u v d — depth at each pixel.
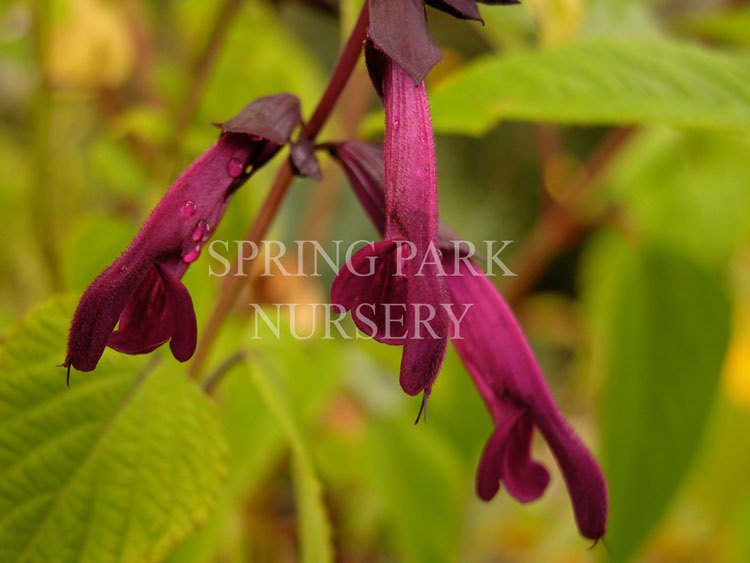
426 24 0.17
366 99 0.31
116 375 0.20
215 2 0.31
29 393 0.19
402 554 0.35
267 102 0.18
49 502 0.19
